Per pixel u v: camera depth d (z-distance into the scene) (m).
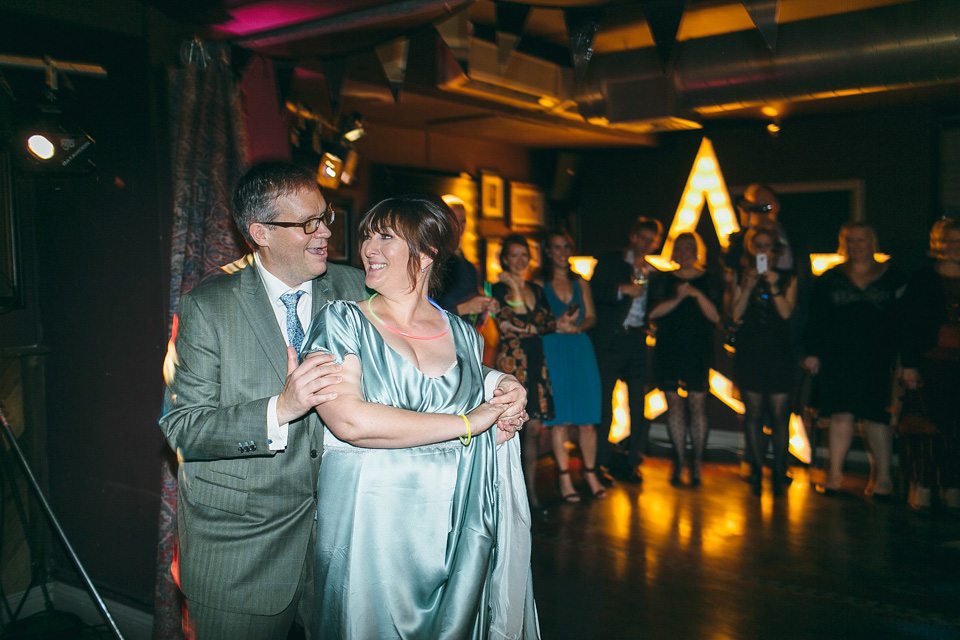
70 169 2.71
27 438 3.23
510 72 3.90
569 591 3.26
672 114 4.11
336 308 1.64
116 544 3.04
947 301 4.13
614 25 3.84
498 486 1.80
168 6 2.48
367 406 1.53
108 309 2.95
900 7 3.45
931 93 4.81
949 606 3.08
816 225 5.83
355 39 2.57
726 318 4.82
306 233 1.80
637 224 4.86
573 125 5.16
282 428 1.66
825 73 3.65
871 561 3.57
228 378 1.80
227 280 1.88
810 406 5.25
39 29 2.62
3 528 3.14
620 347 4.84
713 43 3.93
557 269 4.51
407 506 1.58
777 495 4.64
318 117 3.70
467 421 1.61
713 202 6.20
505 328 4.09
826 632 2.86
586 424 4.52
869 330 4.46
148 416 2.86
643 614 3.04
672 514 4.30
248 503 1.80
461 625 1.63
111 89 2.83
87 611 3.17
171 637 2.55
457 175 5.30
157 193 2.72
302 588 1.92
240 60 2.64
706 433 4.92
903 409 4.38
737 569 3.49
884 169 5.52
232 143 2.62
